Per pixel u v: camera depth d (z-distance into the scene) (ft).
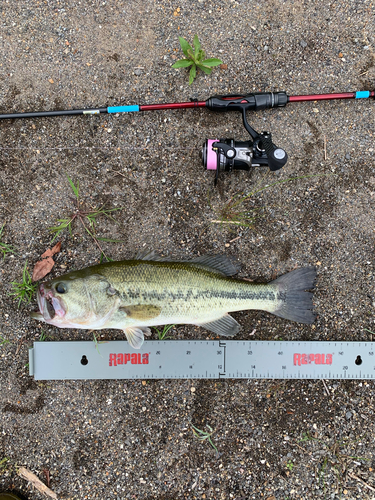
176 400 2.47
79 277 2.20
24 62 2.47
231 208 2.48
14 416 2.47
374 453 2.46
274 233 2.48
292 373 2.45
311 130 2.47
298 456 2.46
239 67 2.48
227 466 2.46
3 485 2.45
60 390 2.47
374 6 2.47
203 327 2.41
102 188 2.49
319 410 2.47
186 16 2.47
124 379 2.47
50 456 2.46
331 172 2.47
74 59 2.48
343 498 2.44
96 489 2.45
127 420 2.47
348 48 2.48
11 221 2.48
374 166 2.47
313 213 2.48
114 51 2.48
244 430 2.47
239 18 2.47
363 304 2.47
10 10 2.47
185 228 2.48
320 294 2.48
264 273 2.48
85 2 2.47
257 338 2.47
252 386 2.47
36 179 2.48
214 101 2.32
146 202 2.48
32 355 2.43
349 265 2.47
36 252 2.48
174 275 2.25
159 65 2.48
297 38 2.47
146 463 2.46
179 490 2.45
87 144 2.48
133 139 2.48
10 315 2.47
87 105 2.48
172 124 2.48
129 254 2.48
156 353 2.45
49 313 2.19
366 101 2.46
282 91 2.41
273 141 2.48
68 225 2.48
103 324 2.22
